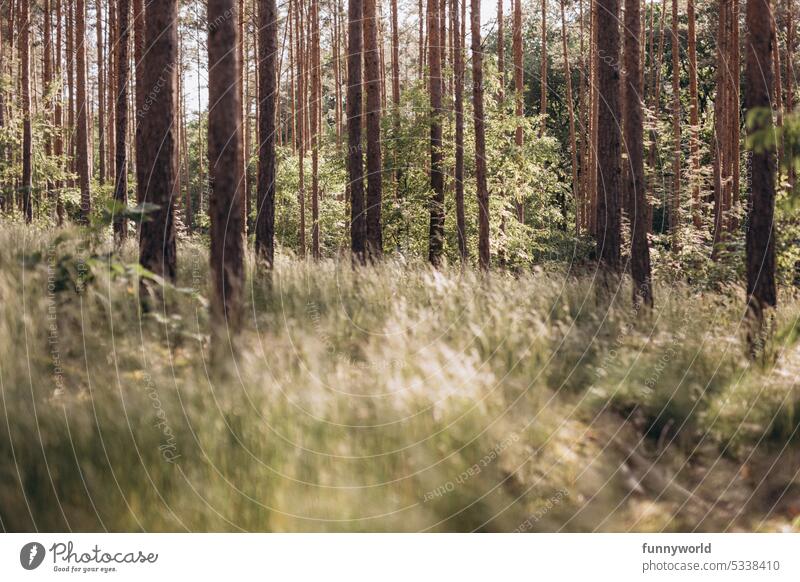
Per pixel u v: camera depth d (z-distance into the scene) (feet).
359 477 14.17
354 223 52.90
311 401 16.22
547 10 119.75
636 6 41.34
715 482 16.81
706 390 20.39
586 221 96.63
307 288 29.81
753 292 25.77
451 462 14.60
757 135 19.81
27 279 20.99
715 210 62.85
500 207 72.08
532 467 15.56
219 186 20.45
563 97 128.57
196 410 15.21
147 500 13.00
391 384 17.30
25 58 69.21
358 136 53.57
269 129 45.01
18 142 69.31
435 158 67.82
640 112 40.65
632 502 15.84
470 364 18.95
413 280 33.60
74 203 69.10
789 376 21.12
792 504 15.90
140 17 46.85
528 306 28.63
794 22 78.43
